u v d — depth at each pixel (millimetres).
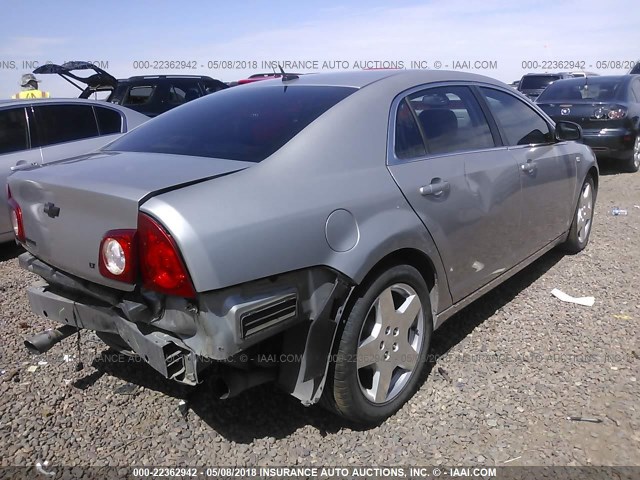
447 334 3809
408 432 2824
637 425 2811
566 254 5387
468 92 3799
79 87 10211
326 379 2654
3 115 5699
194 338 2277
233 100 3379
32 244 2842
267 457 2658
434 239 3064
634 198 7973
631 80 10109
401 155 3059
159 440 2770
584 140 9594
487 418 2904
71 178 2580
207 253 2174
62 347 3664
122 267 2289
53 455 2654
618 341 3662
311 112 2906
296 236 2410
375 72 3451
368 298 2691
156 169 2551
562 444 2688
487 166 3574
